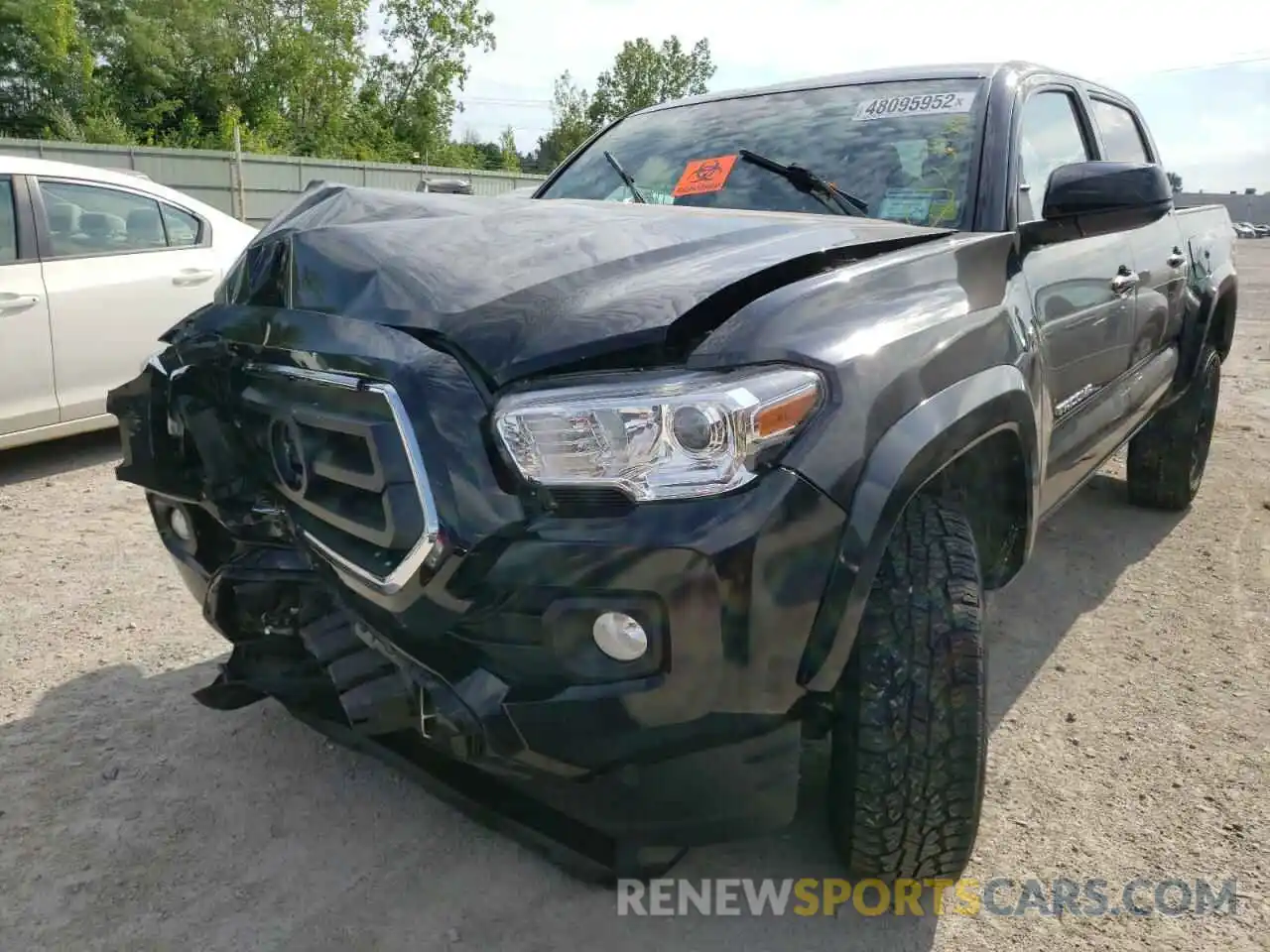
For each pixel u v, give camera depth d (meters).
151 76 32.53
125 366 5.36
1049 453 2.74
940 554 1.97
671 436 1.65
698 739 1.77
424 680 1.84
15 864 2.28
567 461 1.66
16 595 3.69
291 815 2.48
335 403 1.89
